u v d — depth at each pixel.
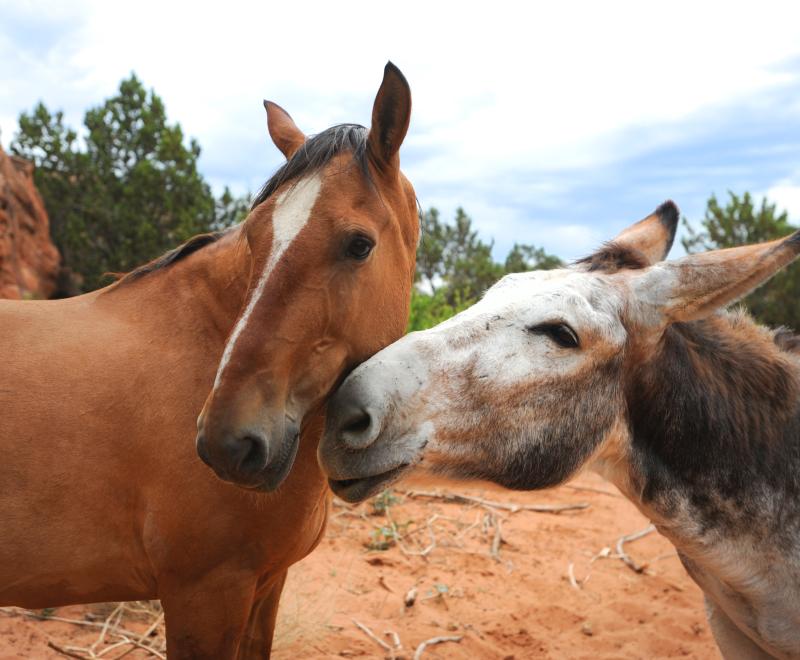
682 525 2.67
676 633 4.55
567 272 2.64
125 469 2.59
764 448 2.68
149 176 16.50
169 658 2.66
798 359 2.93
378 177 2.53
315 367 2.29
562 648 4.34
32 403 2.56
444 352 2.35
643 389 2.58
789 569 2.67
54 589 2.64
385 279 2.45
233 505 2.55
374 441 2.23
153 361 2.67
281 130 2.89
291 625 4.03
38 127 17.66
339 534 5.65
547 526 6.16
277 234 2.25
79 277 16.33
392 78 2.43
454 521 6.07
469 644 4.28
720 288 2.42
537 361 2.37
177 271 2.87
